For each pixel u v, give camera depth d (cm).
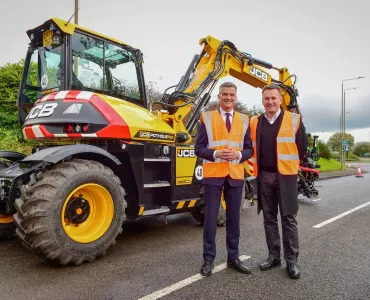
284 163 364
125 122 438
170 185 483
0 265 371
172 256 411
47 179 356
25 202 349
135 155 437
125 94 514
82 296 295
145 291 307
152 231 540
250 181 635
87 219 389
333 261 400
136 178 436
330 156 3306
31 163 406
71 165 374
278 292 311
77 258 363
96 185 383
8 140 1049
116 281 329
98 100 435
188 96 590
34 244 343
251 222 614
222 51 649
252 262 394
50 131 428
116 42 502
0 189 411
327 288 321
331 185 1437
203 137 367
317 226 591
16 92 1109
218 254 423
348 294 308
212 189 360
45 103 446
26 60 513
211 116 368
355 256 420
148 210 463
